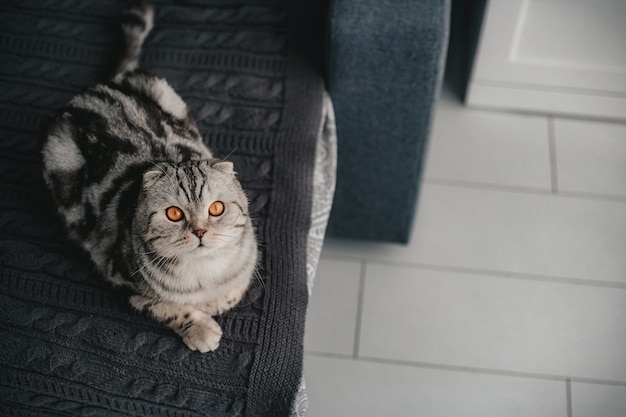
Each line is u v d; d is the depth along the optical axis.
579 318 1.86
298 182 1.42
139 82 1.48
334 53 1.47
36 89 1.56
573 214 2.02
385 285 1.94
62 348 1.26
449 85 2.24
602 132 2.15
